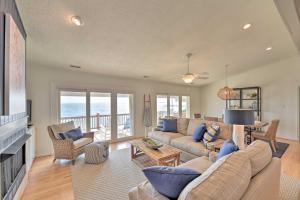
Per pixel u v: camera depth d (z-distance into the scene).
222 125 3.35
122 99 5.52
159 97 6.54
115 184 2.52
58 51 3.21
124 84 5.46
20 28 2.16
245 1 2.28
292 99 5.28
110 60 3.86
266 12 2.58
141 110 5.87
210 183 0.94
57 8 2.04
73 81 4.42
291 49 4.49
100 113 4.99
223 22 2.73
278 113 5.58
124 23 2.47
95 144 3.44
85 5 2.03
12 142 1.85
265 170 1.40
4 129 1.57
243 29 3.05
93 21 2.34
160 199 1.24
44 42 2.83
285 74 5.41
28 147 2.82
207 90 7.83
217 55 4.25
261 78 5.96
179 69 5.07
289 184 2.43
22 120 2.22
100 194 2.26
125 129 5.60
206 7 2.30
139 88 5.84
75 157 3.39
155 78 5.89
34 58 3.50
